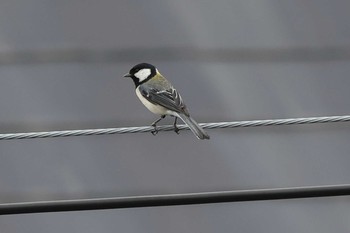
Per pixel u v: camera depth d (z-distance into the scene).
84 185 15.18
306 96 15.85
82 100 15.81
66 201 10.38
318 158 15.37
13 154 15.45
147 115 15.74
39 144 15.54
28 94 15.74
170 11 16.50
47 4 16.52
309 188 10.36
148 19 16.44
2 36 16.17
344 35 16.27
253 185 15.13
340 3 16.52
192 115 15.57
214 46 16.17
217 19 16.38
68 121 15.57
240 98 15.81
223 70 16.00
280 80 15.91
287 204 15.01
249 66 16.02
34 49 16.09
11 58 16.02
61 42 16.19
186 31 16.30
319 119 11.34
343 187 10.38
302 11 16.42
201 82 15.90
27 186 15.15
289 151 15.44
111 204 10.39
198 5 16.55
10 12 16.41
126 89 15.95
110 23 16.38
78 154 15.48
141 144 15.60
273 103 15.73
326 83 15.92
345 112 15.73
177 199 10.38
